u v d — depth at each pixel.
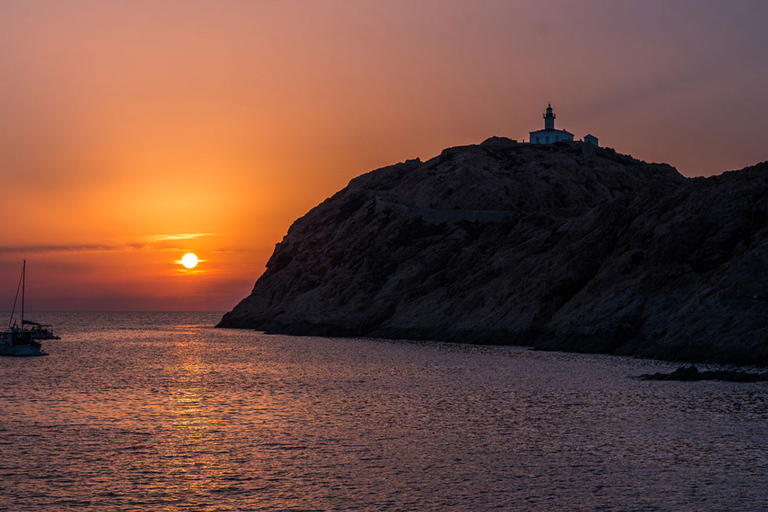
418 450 37.41
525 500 29.27
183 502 29.06
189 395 58.00
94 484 31.28
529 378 66.12
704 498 29.30
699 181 103.25
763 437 39.56
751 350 73.56
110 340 152.12
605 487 30.84
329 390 60.53
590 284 101.06
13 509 28.00
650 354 82.12
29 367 84.12
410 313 132.25
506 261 124.56
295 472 33.31
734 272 81.44
